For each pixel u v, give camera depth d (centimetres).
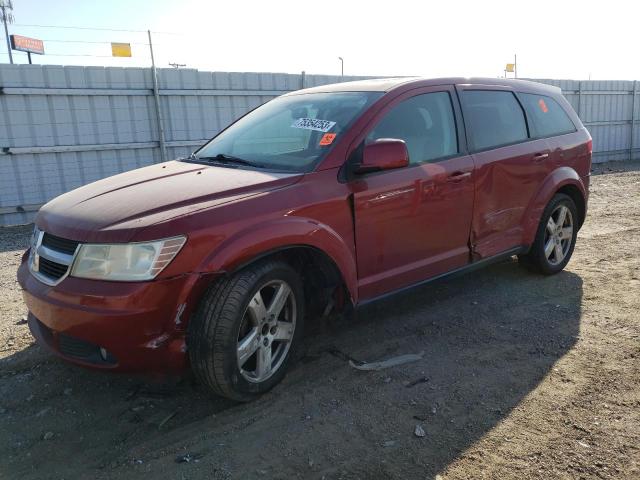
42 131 986
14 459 285
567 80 1800
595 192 1167
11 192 978
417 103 423
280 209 329
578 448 282
